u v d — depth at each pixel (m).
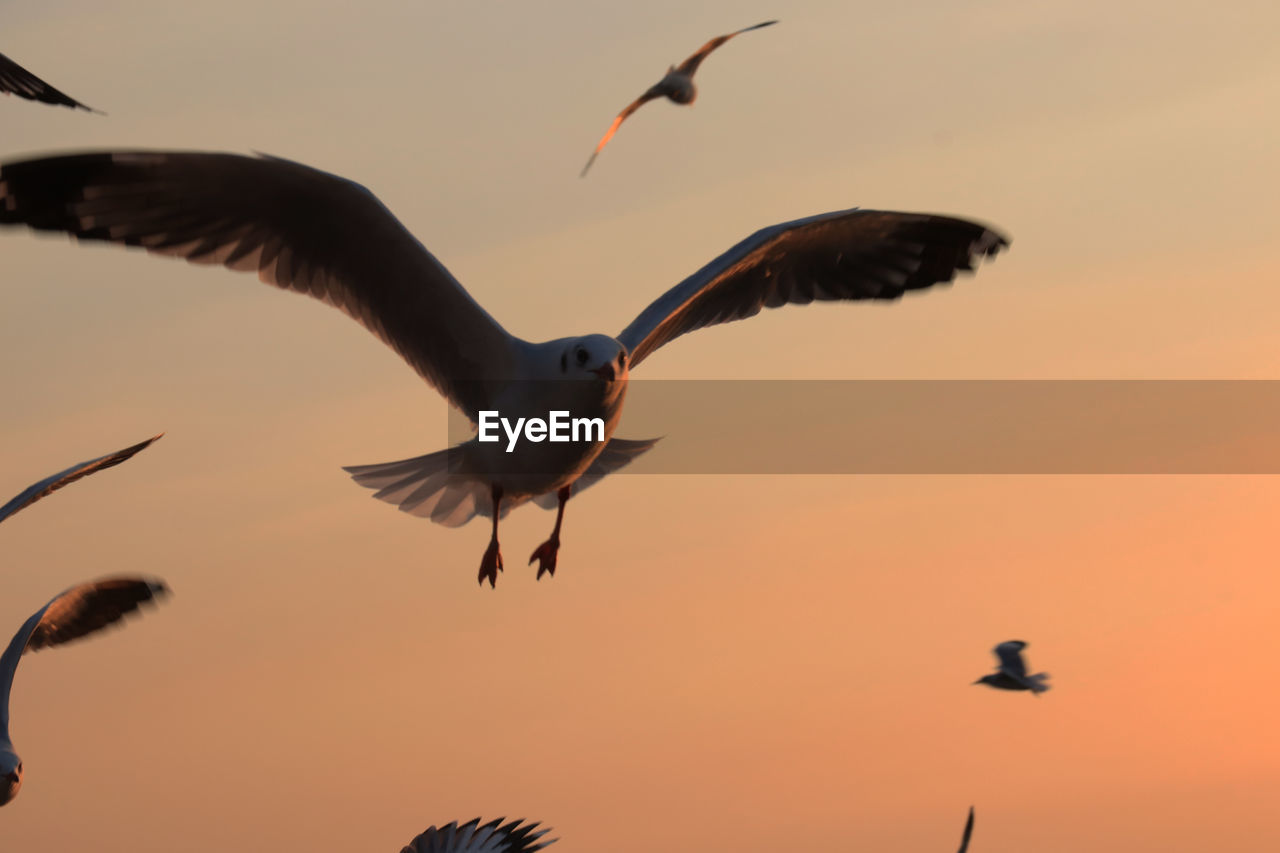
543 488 9.42
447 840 10.02
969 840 8.50
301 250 8.71
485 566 9.30
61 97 10.75
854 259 10.39
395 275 8.80
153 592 10.91
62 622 10.70
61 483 9.67
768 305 10.47
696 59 8.95
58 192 7.89
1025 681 11.81
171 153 7.98
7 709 9.68
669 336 10.12
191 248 8.44
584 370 8.80
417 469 9.53
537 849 9.95
